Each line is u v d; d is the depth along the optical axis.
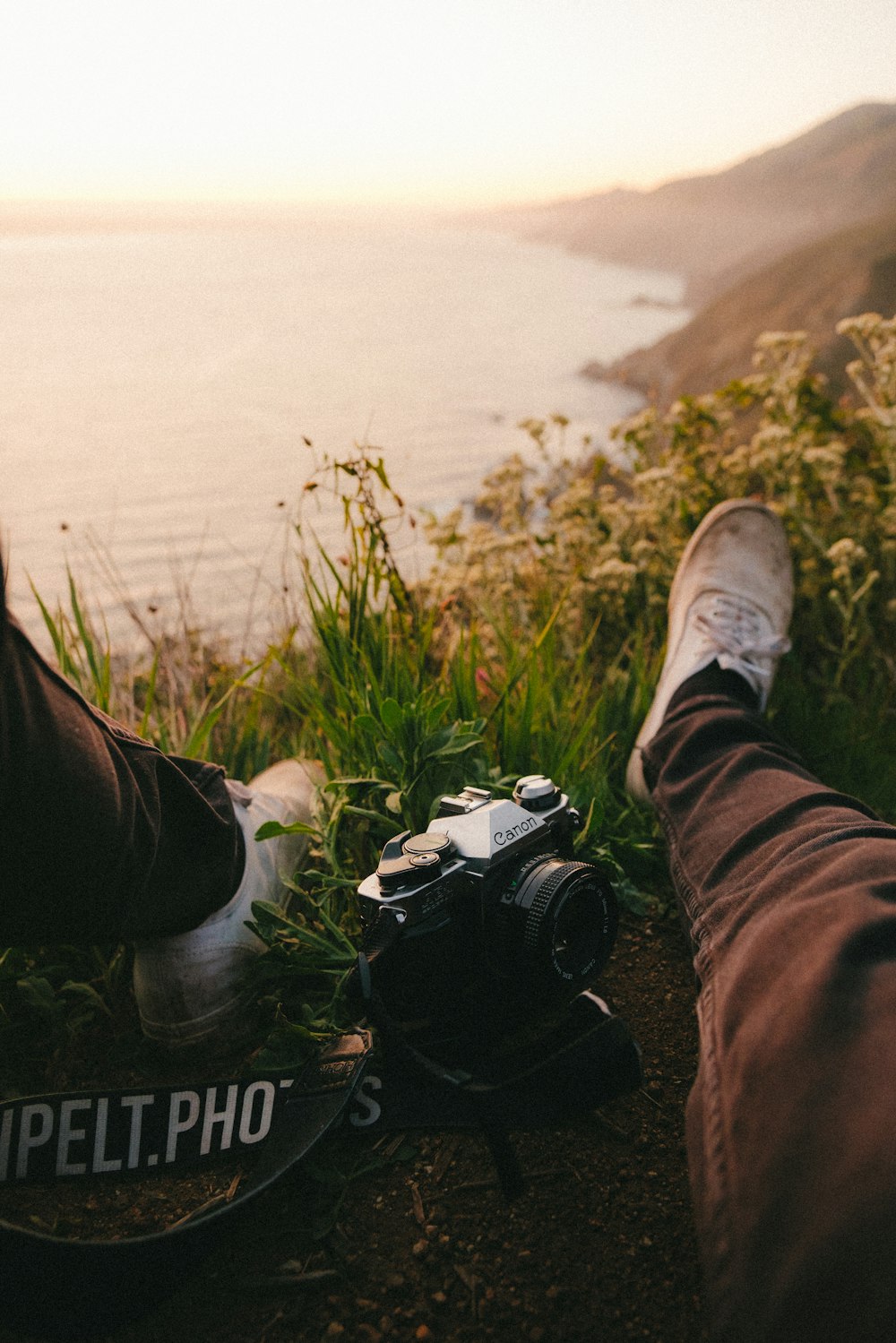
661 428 3.19
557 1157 1.26
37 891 1.08
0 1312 0.95
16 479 50.16
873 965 0.86
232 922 1.42
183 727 2.30
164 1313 1.06
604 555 2.88
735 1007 0.95
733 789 1.49
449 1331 1.03
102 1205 1.21
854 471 2.96
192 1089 1.23
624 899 1.76
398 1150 1.27
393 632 2.21
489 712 2.22
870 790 2.25
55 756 1.02
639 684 2.41
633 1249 1.12
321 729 2.23
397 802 1.60
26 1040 1.48
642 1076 1.21
